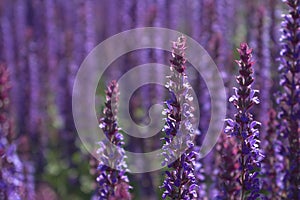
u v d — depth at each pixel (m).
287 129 5.98
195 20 11.17
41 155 12.90
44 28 15.66
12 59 13.74
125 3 12.84
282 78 6.13
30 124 13.21
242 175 5.14
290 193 5.95
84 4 13.80
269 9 9.61
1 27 14.38
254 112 8.45
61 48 14.70
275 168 6.34
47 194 9.12
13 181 6.98
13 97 13.15
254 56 9.12
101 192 5.32
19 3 16.27
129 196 5.27
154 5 11.61
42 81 14.31
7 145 7.27
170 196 5.08
